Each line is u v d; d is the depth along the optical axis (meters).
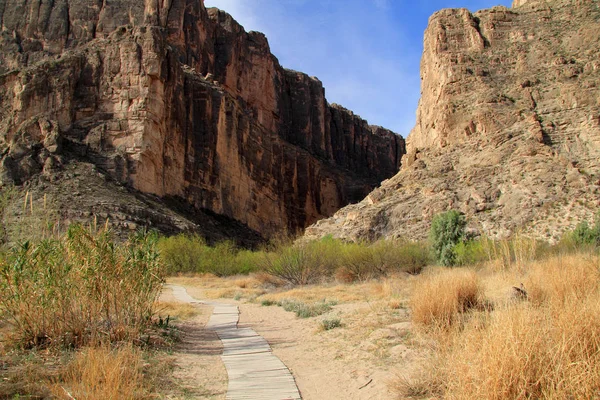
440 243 26.34
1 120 53.97
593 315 5.37
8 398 5.63
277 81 117.06
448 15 63.88
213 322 14.02
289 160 97.06
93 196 45.34
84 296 9.11
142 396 6.04
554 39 56.88
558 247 21.84
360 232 42.81
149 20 77.19
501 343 4.95
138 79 55.19
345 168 135.12
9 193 10.65
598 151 40.34
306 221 96.12
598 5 59.19
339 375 7.32
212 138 68.62
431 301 8.55
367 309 12.35
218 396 6.48
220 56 95.50
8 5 76.19
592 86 46.81
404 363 7.10
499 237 33.16
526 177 39.81
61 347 8.12
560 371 4.58
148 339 9.45
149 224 45.81
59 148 49.72
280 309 16.89
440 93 57.62
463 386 4.91
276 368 7.97
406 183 49.03
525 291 8.62
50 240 9.42
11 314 8.69
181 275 38.12
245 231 69.69
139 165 52.38
